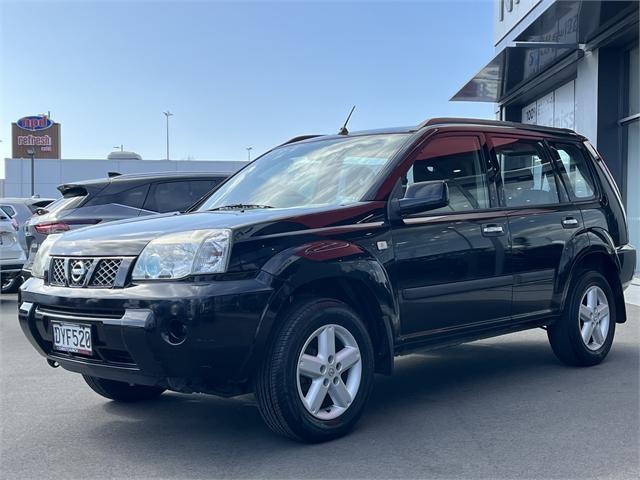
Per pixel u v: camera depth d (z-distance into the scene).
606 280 6.11
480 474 3.61
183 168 39.25
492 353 6.66
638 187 12.56
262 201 4.95
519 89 17.05
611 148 13.07
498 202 5.23
